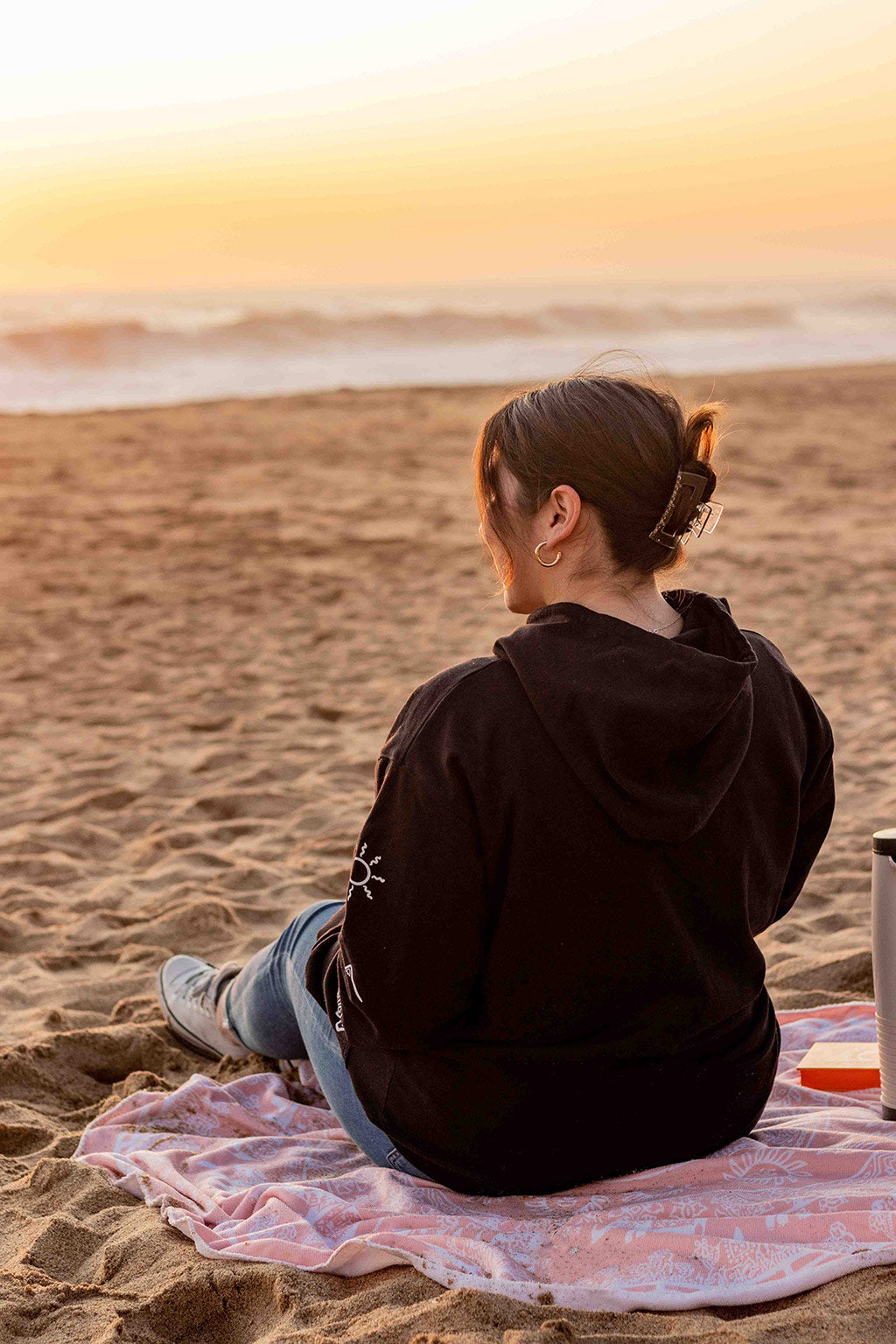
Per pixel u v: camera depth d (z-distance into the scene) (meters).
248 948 3.62
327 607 8.07
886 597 8.12
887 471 13.55
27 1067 2.76
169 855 4.38
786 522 10.89
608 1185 1.95
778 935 3.62
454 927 1.67
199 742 5.66
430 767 1.68
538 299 68.38
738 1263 1.75
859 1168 1.94
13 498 11.87
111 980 3.37
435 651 7.06
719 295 75.94
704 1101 1.92
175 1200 2.07
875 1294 1.68
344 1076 2.08
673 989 1.79
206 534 10.28
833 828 4.44
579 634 1.70
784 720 1.85
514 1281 1.73
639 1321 1.66
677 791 1.69
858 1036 2.70
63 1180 2.17
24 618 7.78
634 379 1.78
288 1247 1.86
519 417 1.76
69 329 31.30
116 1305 1.80
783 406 18.75
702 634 1.79
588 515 1.72
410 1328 1.64
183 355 32.81
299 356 34.31
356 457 14.53
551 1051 1.81
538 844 1.67
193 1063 2.87
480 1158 1.91
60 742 5.68
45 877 4.21
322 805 4.82
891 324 53.84
